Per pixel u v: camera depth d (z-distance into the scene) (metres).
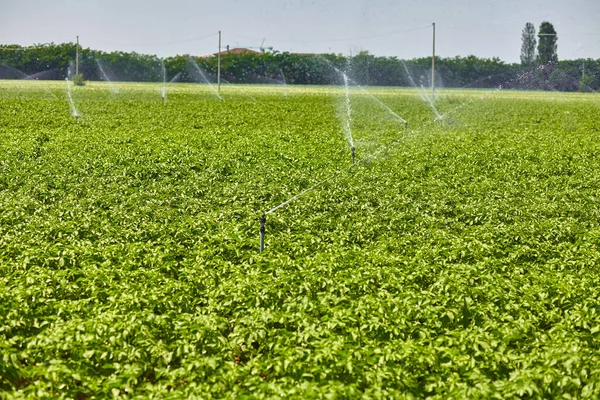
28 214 20.39
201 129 43.19
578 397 10.30
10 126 42.50
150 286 14.50
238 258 17.02
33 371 10.60
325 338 11.64
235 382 10.73
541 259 17.36
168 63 122.06
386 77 116.25
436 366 11.17
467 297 13.55
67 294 14.30
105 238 17.92
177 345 11.62
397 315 12.88
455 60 114.38
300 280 14.45
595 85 102.81
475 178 27.23
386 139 39.38
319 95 84.75
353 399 9.91
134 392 10.56
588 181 27.22
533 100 80.19
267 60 120.38
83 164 27.81
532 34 110.56
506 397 10.06
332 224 20.02
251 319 12.48
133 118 48.62
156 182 25.56
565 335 12.05
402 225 20.19
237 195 23.00
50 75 119.50
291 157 31.42
